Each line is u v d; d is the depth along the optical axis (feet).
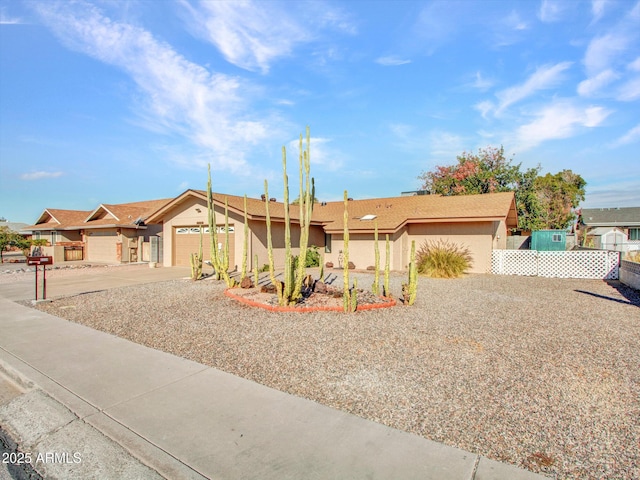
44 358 17.47
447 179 108.88
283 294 27.68
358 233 60.59
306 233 27.99
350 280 45.16
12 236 93.97
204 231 61.52
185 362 16.76
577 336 20.79
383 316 25.44
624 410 12.25
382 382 14.49
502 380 14.65
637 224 113.91
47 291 38.58
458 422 11.48
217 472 9.05
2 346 19.45
